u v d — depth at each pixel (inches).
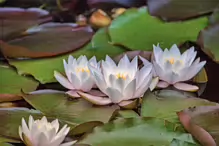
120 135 99.5
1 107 104.0
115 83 101.7
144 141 99.1
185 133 99.9
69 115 102.3
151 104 103.0
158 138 99.3
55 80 106.5
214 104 102.9
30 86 106.0
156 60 105.3
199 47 110.3
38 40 111.5
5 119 102.0
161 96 104.0
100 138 99.3
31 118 99.3
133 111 102.4
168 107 102.7
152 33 112.2
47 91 105.2
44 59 109.0
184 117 100.8
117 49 110.3
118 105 102.8
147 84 102.3
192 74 104.8
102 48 110.3
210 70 107.3
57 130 99.3
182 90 104.7
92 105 103.2
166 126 100.0
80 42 111.0
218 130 99.8
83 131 100.7
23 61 108.7
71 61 104.8
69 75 104.3
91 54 109.7
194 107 101.8
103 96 103.7
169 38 111.4
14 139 100.1
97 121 101.1
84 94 103.1
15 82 106.3
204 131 99.1
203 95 104.6
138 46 110.3
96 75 102.1
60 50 109.9
